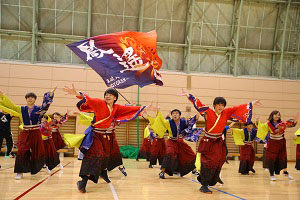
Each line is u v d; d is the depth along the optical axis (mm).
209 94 14023
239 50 14539
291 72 15039
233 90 14227
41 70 12977
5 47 13062
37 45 13258
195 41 14305
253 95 14336
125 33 6242
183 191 4551
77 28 13477
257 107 14305
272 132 6703
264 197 4242
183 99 13805
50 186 4652
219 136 4703
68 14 13367
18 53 13125
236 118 4773
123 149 13000
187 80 13938
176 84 13852
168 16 13969
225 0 14125
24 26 13172
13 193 3980
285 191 4891
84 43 5961
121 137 13406
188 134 6277
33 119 5562
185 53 14242
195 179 6109
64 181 5238
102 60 6043
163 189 4699
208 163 4535
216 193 4461
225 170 8828
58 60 13438
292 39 14867
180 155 6238
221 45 14508
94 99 4312
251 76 14656
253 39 14656
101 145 4328
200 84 14016
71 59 13531
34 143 5582
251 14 14422
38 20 13195
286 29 14719
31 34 13125
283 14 14539
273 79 14602
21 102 12672
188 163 6195
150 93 13625
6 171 6598
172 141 6262
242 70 14727
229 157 14008
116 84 6133
